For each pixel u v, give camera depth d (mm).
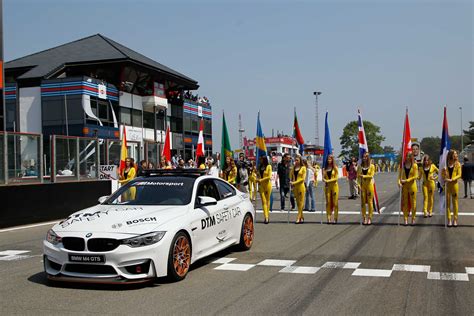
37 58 40062
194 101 52062
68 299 5832
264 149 13578
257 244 9828
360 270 7301
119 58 36406
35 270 7609
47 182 15266
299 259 8203
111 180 17750
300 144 13875
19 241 10852
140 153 21250
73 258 6145
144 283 6559
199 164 17953
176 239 6605
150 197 7566
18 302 5723
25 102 36094
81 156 16828
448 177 11891
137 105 40844
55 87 35250
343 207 17969
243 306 5477
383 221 13422
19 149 14156
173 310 5340
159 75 40938
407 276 6875
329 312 5227
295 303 5586
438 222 12945
